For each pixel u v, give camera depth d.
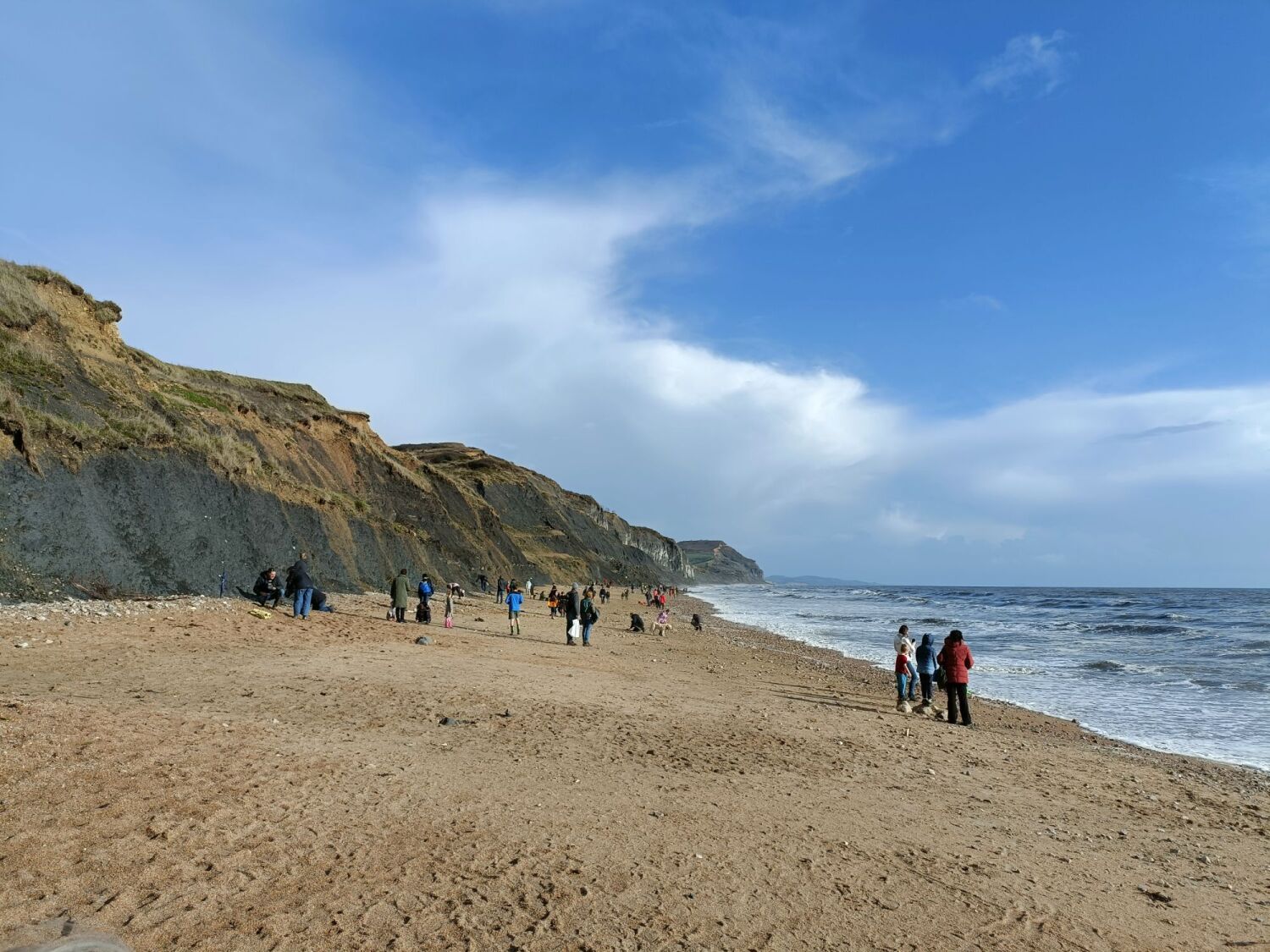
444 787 7.20
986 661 31.20
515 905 5.01
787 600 115.00
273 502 30.86
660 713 12.75
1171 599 127.25
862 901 5.72
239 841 5.38
